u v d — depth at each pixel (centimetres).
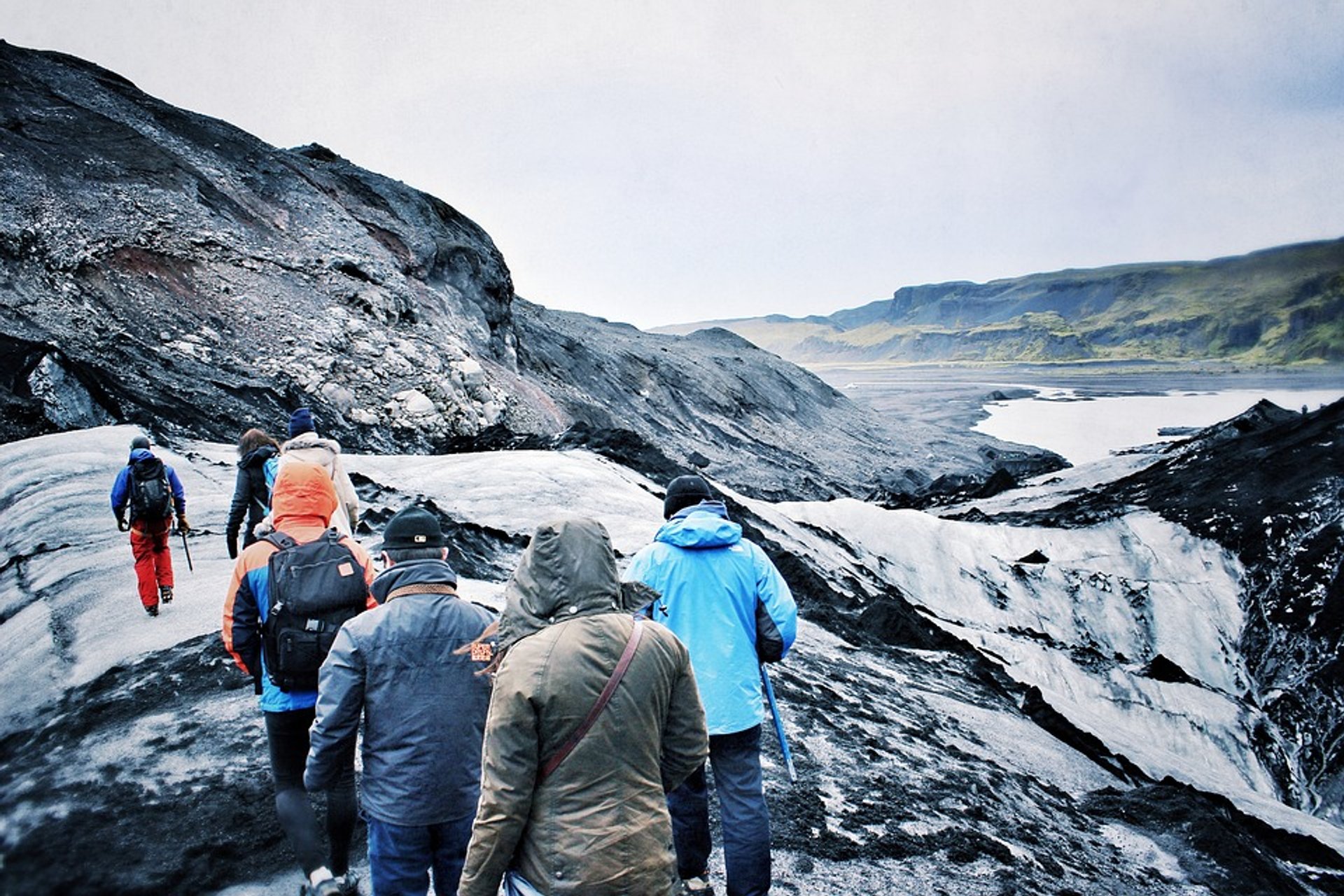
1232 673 2225
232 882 379
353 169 5084
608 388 6588
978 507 3422
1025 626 2258
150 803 423
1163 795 777
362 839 409
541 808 254
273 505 389
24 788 432
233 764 464
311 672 356
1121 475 3488
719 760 378
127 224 2930
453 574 335
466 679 319
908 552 2398
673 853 262
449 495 1412
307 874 349
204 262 3038
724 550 386
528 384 4506
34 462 1204
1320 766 1941
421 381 3127
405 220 4612
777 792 539
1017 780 743
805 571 1460
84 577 822
